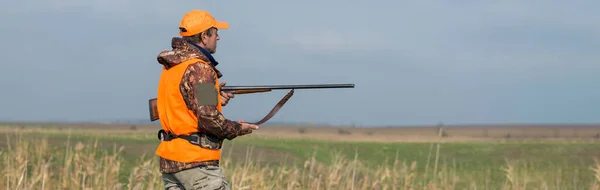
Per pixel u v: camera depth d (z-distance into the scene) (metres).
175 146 10.04
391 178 23.69
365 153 34.09
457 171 29.50
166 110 10.13
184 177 10.11
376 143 40.91
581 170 29.61
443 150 36.41
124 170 22.05
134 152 26.27
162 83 10.28
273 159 27.62
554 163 31.55
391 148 36.50
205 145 10.02
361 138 82.19
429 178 26.95
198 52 10.11
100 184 18.06
